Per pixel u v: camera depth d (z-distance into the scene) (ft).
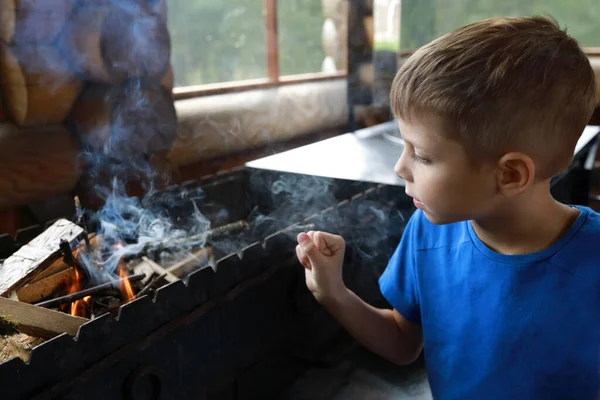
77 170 4.85
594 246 2.12
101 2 4.73
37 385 2.10
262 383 3.40
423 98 1.90
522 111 1.82
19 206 4.52
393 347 3.00
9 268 3.01
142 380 2.51
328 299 2.81
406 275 2.82
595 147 6.19
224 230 4.46
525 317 2.23
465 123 1.86
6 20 4.20
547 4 11.48
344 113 9.66
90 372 2.28
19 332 2.44
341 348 4.13
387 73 7.70
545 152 1.92
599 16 11.03
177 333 2.69
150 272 3.53
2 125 4.41
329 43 10.28
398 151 5.55
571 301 2.13
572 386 2.17
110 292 3.13
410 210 4.19
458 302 2.45
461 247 2.46
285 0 9.41
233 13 8.61
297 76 9.30
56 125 4.68
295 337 3.64
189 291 2.75
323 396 3.61
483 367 2.36
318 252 2.69
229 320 3.01
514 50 1.84
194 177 6.42
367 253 4.16
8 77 4.36
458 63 1.85
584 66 1.93
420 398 3.60
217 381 3.00
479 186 1.98
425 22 11.22
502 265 2.28
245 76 8.93
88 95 4.82
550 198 2.21
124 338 2.44
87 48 4.66
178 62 8.13
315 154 5.42
